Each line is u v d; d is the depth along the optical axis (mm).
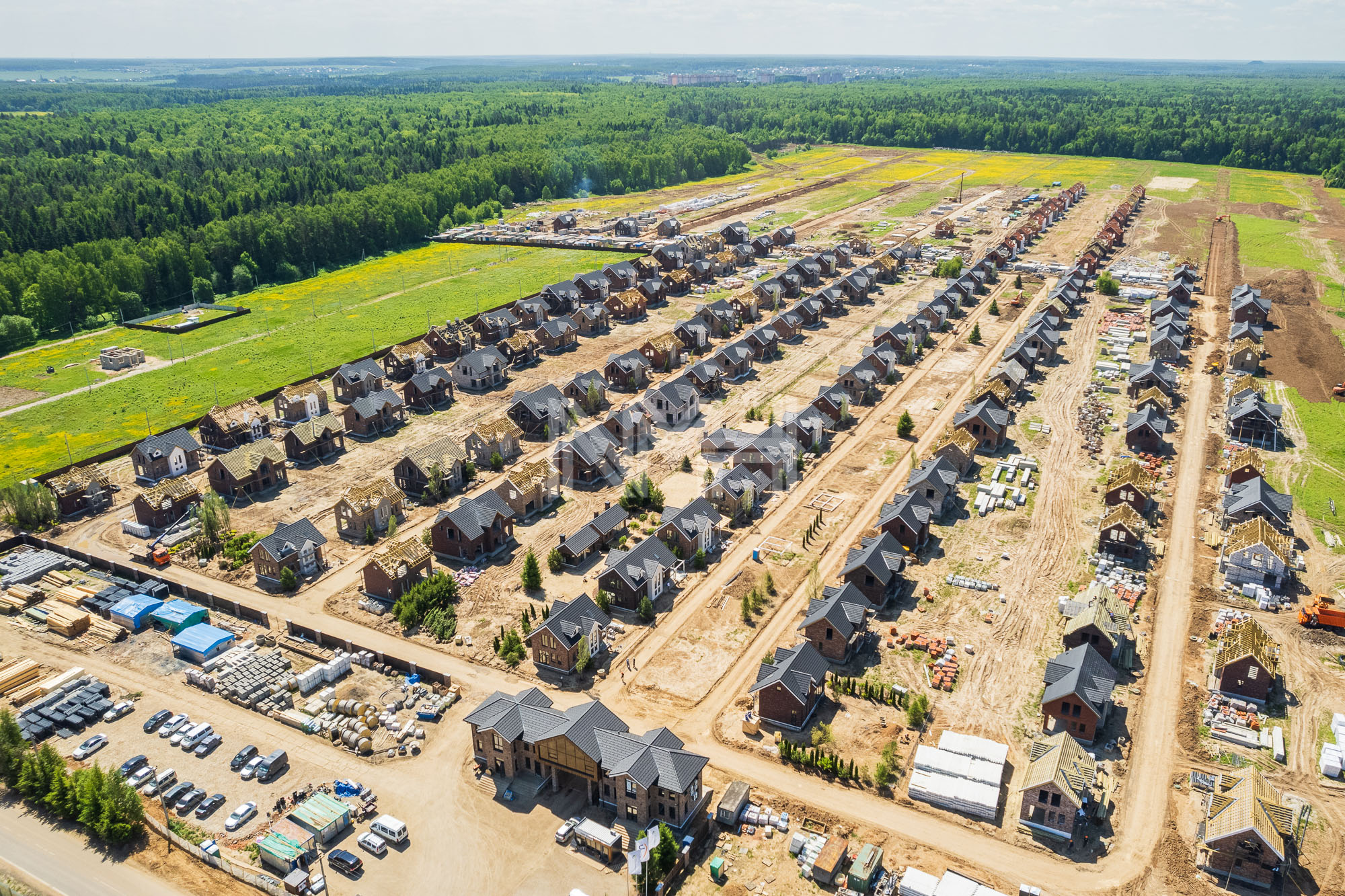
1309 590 95625
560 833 66438
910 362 165750
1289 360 161875
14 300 190875
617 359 154750
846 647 84875
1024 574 99625
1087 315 192250
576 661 84250
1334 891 61531
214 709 80812
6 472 123750
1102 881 62594
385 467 126688
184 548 106625
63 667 86438
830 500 116375
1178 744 75000
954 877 61719
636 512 113125
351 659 86500
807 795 70562
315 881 62219
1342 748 73375
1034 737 75688
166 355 172375
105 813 66188
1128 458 127000
